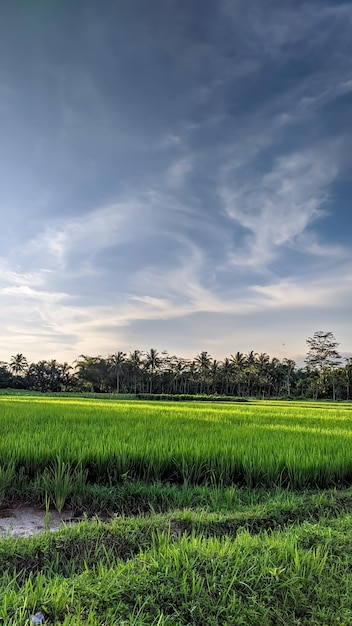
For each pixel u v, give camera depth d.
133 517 5.20
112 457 7.01
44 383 99.19
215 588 3.23
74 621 2.77
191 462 7.06
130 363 95.44
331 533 4.40
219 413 19.41
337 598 3.23
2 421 12.02
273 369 95.12
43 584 3.49
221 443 8.45
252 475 6.90
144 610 2.99
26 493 6.24
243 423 13.83
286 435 10.36
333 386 79.12
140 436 9.03
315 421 15.90
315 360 91.94
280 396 93.50
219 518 5.10
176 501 5.97
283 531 4.84
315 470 6.92
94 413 16.08
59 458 6.57
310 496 6.21
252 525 5.02
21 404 22.59
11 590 3.13
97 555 4.06
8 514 5.73
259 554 3.81
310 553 3.83
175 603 3.08
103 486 6.55
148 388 99.25
